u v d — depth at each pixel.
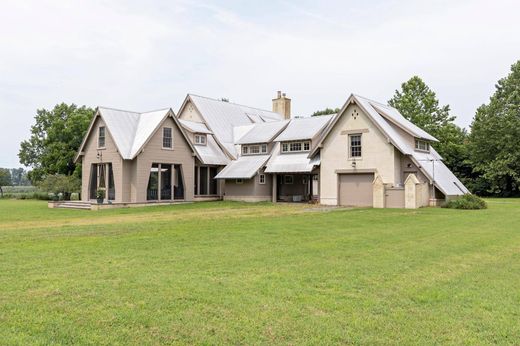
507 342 4.97
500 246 11.44
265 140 35.00
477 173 50.50
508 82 47.53
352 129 29.38
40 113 55.91
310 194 34.72
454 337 5.09
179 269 8.36
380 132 28.12
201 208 27.16
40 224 17.11
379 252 10.38
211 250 10.47
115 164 30.64
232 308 6.03
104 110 32.03
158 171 31.72
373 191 27.55
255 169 33.41
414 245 11.50
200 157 34.41
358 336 5.09
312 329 5.29
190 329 5.28
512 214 21.23
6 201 43.09
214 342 4.91
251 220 18.17
